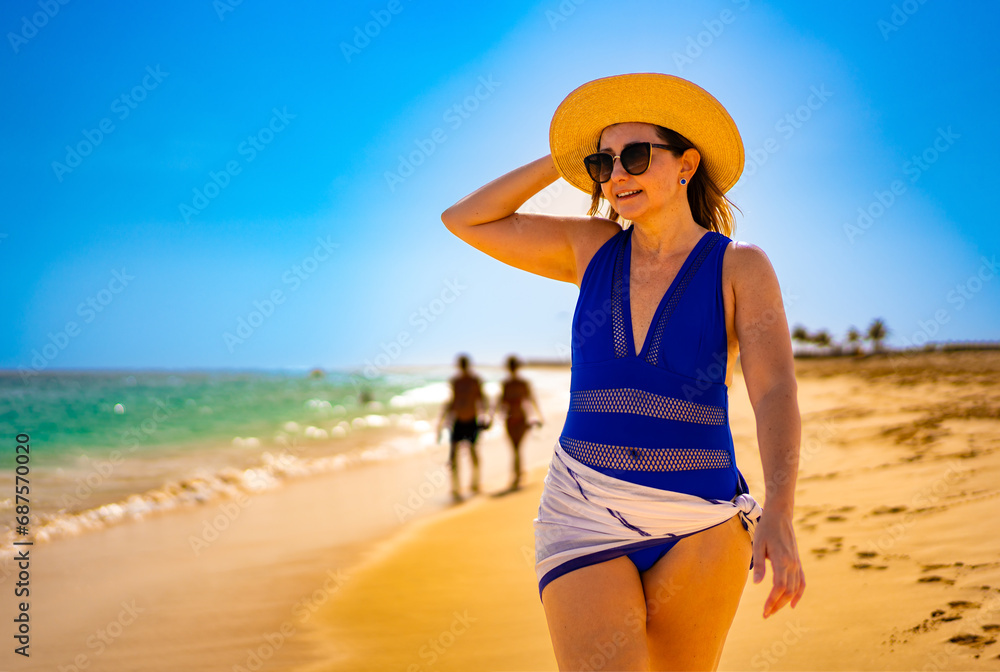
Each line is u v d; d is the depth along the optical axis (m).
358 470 11.54
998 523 4.09
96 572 5.21
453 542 6.08
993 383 16.02
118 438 15.63
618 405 1.77
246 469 10.66
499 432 19.27
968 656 2.61
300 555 5.70
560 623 1.67
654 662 1.73
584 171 2.19
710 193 2.05
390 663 3.43
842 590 3.45
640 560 1.71
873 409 11.84
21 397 34.31
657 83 1.86
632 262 1.91
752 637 3.10
